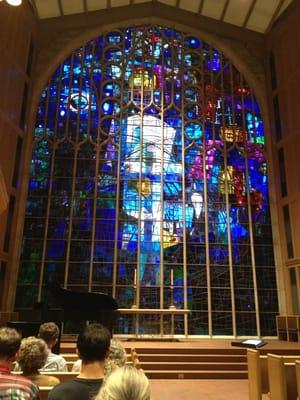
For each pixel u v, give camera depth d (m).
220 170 18.70
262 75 20.50
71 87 19.50
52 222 17.23
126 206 17.72
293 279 16.78
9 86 16.72
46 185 17.78
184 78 20.19
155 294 16.48
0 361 2.81
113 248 17.05
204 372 10.73
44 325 5.11
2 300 15.57
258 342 11.42
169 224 17.59
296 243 16.75
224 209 18.06
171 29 20.97
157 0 20.25
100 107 19.25
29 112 18.52
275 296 17.00
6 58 16.56
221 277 16.98
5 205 10.15
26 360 3.44
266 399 6.95
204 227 17.69
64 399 2.33
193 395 8.38
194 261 17.14
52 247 16.86
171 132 19.14
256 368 6.21
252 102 20.22
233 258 17.34
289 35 18.75
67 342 13.95
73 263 16.70
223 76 20.53
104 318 11.42
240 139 19.41
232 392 8.71
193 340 15.30
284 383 5.25
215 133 19.39
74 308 11.49
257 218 18.19
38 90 19.06
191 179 18.41
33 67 19.17
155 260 17.00
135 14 20.52
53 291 11.55
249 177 18.81
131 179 18.16
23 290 16.12
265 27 20.27
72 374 4.16
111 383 1.53
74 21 20.08
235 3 19.17
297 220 16.83
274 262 17.53
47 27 19.94
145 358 11.28
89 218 17.41
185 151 18.86
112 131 18.92
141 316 16.11
